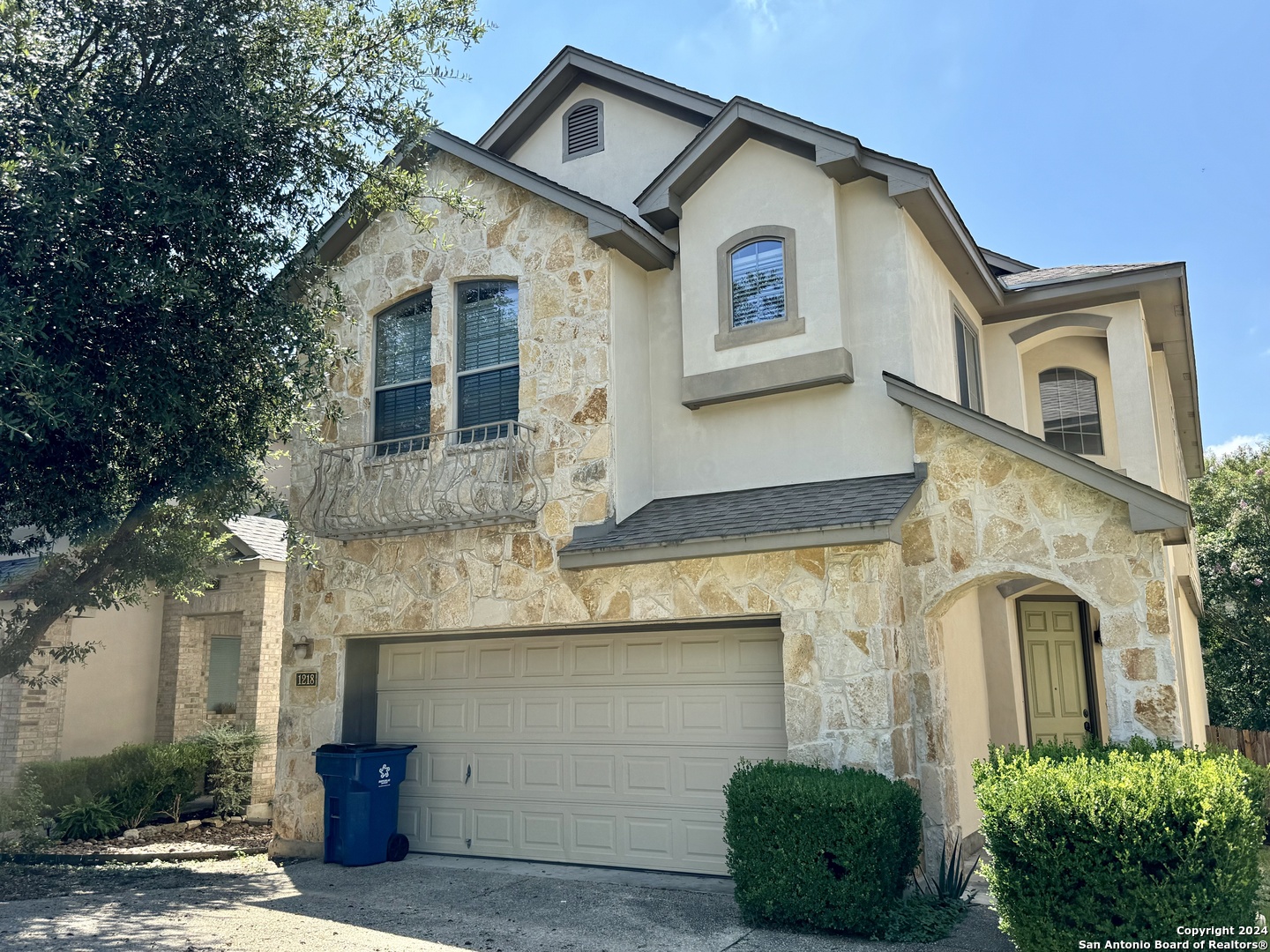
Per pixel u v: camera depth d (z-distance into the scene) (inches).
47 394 314.5
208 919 328.5
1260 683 794.8
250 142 362.3
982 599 505.0
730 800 323.3
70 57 349.7
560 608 417.4
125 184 329.7
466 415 465.7
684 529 387.9
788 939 299.9
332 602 474.0
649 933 309.0
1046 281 530.6
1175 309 523.8
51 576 434.0
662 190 456.1
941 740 369.1
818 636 359.9
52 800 545.3
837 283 419.8
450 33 416.2
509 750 436.8
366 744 452.4
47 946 287.3
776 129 432.5
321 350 414.3
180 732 630.5
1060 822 246.4
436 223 470.6
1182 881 233.6
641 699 409.7
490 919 327.9
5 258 315.6
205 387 381.1
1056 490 359.6
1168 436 576.4
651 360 468.4
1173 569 451.5
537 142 580.1
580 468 423.8
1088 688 559.5
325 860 432.8
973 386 514.0
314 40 397.7
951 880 334.0
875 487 386.3
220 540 498.3
